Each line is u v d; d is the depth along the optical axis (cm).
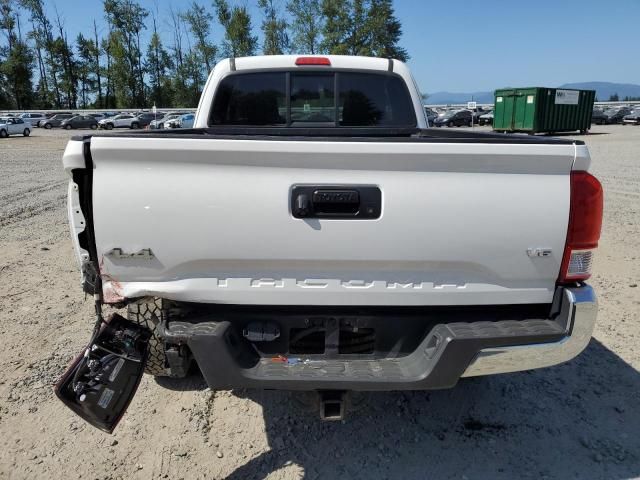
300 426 320
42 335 432
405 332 255
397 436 309
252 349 258
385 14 6550
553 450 295
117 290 243
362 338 258
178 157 227
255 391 359
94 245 238
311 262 238
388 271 241
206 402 344
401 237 234
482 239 236
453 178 232
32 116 6000
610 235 746
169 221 232
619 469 279
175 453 295
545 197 235
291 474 278
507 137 270
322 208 233
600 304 495
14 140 3578
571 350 241
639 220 842
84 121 5222
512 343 236
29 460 287
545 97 3425
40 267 619
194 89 7612
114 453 294
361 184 230
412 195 231
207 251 235
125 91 7994
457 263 239
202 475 278
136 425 319
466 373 239
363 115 465
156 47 8019
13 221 887
